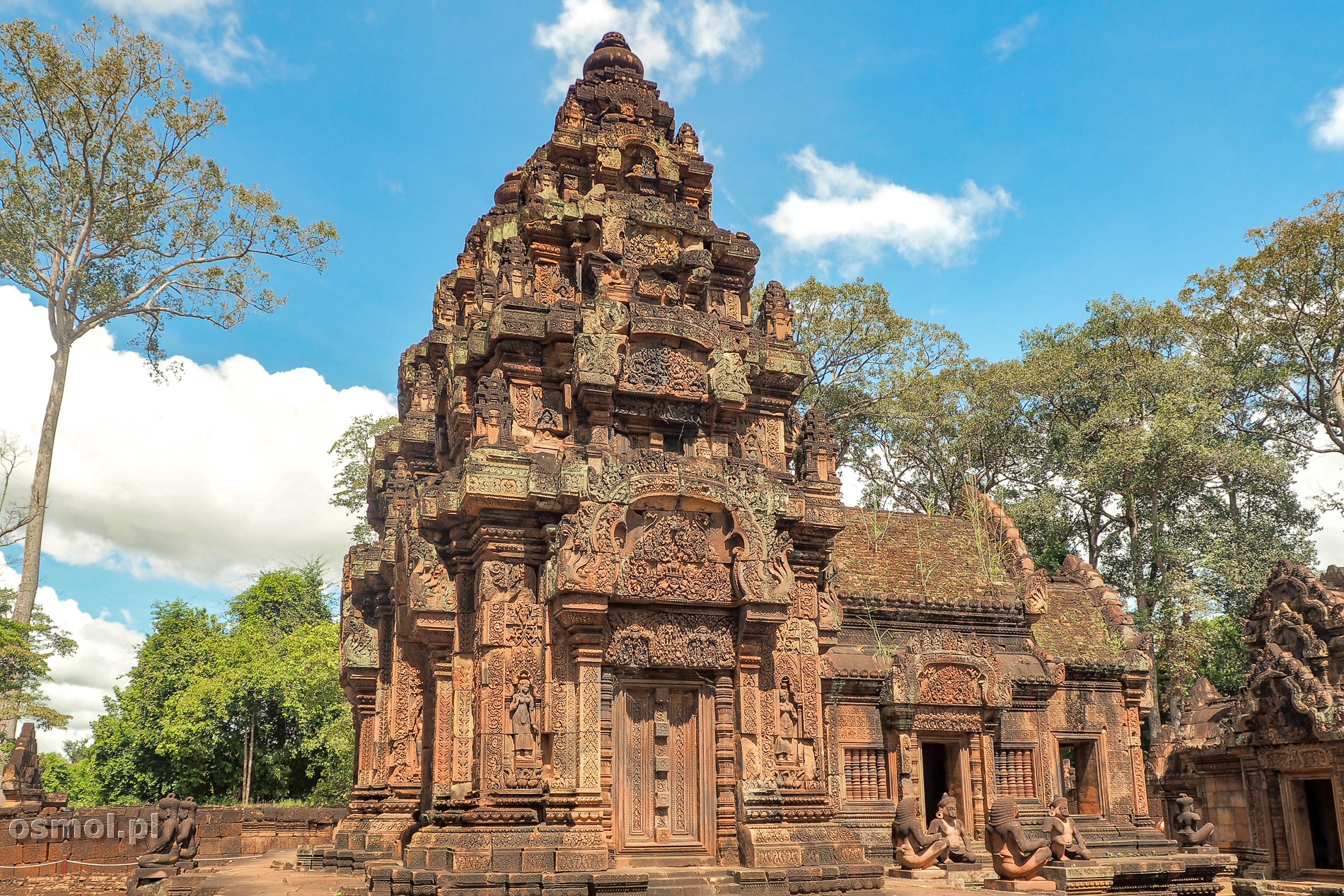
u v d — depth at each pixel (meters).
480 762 15.86
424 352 26.64
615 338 18.11
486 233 23.69
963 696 24.22
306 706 36.41
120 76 31.48
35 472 32.78
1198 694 30.97
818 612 19.22
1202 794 29.14
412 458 24.48
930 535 29.55
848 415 43.88
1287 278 37.47
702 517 17.19
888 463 45.94
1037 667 26.00
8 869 25.09
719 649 17.06
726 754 16.84
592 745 15.79
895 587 27.12
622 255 19.89
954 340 44.19
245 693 36.66
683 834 16.59
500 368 18.41
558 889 14.35
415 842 16.27
